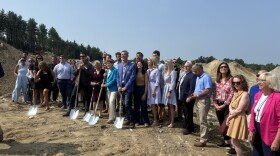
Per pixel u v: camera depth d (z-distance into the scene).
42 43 96.75
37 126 9.46
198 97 7.95
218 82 7.85
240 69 42.81
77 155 6.96
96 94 10.66
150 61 9.75
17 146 7.48
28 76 13.49
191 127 9.02
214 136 9.02
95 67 10.80
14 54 47.91
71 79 12.26
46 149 7.26
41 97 12.79
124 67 9.63
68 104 12.24
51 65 13.93
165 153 7.27
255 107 5.27
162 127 9.59
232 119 6.35
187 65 8.95
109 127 9.48
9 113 11.48
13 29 87.44
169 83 9.55
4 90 29.45
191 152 7.41
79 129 9.15
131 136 8.56
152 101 9.59
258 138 5.26
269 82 5.05
